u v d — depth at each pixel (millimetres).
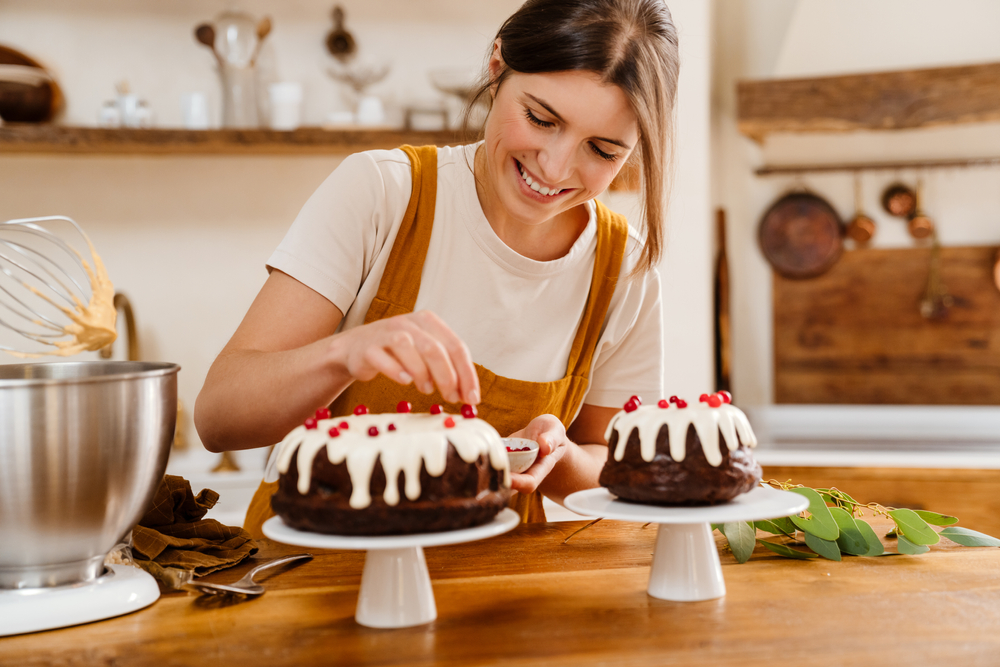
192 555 901
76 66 2500
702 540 799
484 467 753
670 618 741
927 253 3240
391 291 1120
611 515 768
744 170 3350
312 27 2572
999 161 3109
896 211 3229
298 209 2582
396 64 2613
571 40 880
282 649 684
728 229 3377
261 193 2574
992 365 3205
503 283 1154
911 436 2842
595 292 1225
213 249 2566
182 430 2543
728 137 3344
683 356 2572
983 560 921
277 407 873
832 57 3119
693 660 650
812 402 3352
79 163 2504
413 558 747
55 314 2416
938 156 3219
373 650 679
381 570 740
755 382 3402
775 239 3318
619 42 901
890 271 3270
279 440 942
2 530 711
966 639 687
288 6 2562
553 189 987
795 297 3342
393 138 2355
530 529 1062
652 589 803
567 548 973
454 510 718
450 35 2617
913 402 3273
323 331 1031
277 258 1026
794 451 2533
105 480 730
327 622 746
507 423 1191
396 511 706
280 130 2330
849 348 3314
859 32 3059
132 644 697
